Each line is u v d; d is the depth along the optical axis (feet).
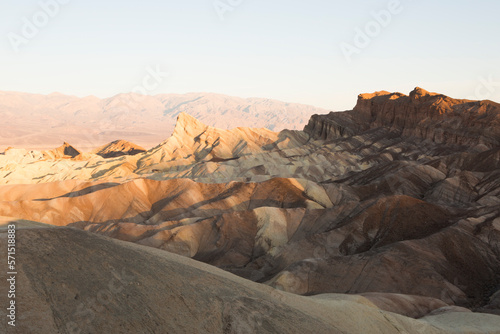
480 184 297.74
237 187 309.42
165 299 57.31
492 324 111.96
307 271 170.40
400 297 136.05
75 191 329.11
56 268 51.13
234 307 64.59
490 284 174.91
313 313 79.77
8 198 324.19
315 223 245.04
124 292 53.93
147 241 234.79
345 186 319.88
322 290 161.89
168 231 241.35
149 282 58.75
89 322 46.57
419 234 213.25
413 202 230.27
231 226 244.01
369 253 182.91
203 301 62.03
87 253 57.57
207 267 81.15
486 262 186.50
